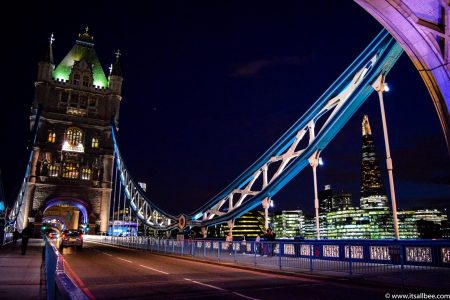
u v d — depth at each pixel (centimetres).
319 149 3225
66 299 360
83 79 10281
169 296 1164
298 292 1238
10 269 1800
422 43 1509
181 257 2809
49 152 9350
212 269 1994
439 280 1362
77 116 9812
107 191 9562
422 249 1648
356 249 1938
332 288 1328
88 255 3022
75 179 9394
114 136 10062
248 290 1280
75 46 10900
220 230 11575
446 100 1523
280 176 3634
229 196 4419
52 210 11594
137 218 9212
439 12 1416
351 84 3020
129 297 1149
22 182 8500
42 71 9819
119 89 10475
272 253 2398
